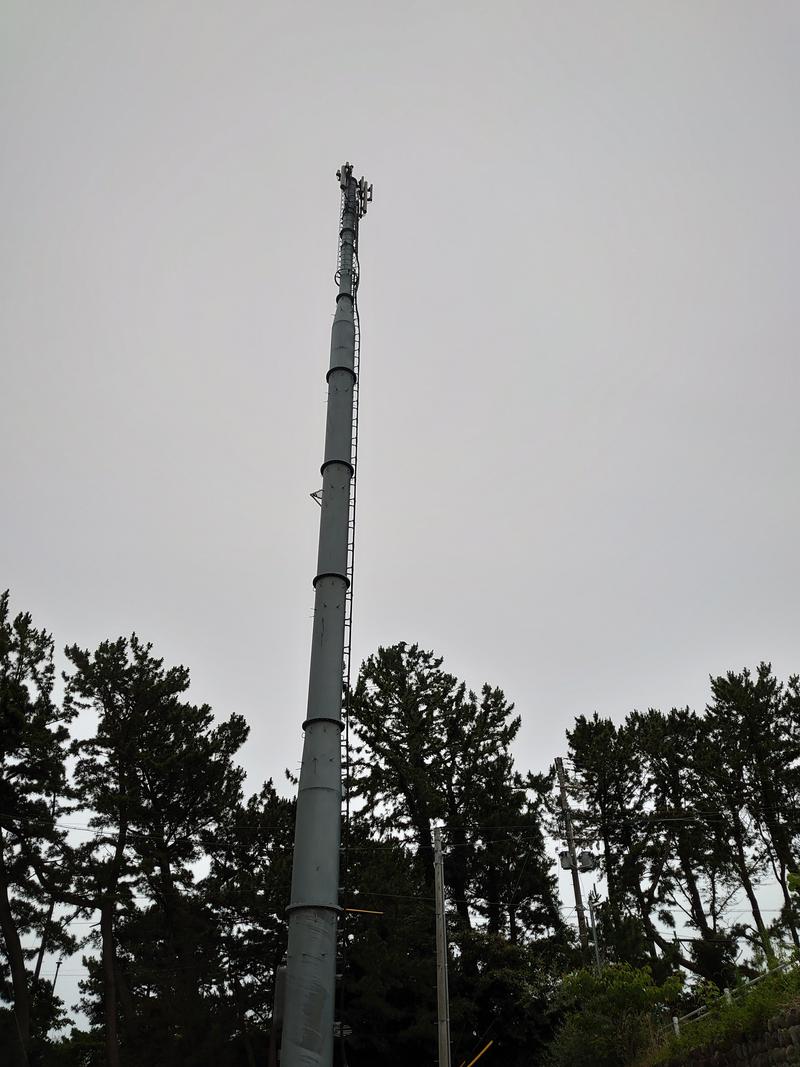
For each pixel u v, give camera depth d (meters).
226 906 38.81
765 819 44.62
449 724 48.91
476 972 38.94
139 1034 38.47
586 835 45.78
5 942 39.22
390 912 36.25
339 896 24.55
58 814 40.25
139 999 40.34
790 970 19.73
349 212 33.00
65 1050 43.97
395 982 34.97
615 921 37.41
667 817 45.62
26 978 38.78
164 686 43.81
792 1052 17.48
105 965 37.59
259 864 41.47
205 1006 37.75
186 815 42.34
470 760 47.69
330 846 20.77
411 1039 35.19
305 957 19.30
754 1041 19.12
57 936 40.16
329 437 27.03
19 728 39.34
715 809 45.31
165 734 42.75
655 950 42.62
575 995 29.55
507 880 44.09
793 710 47.41
